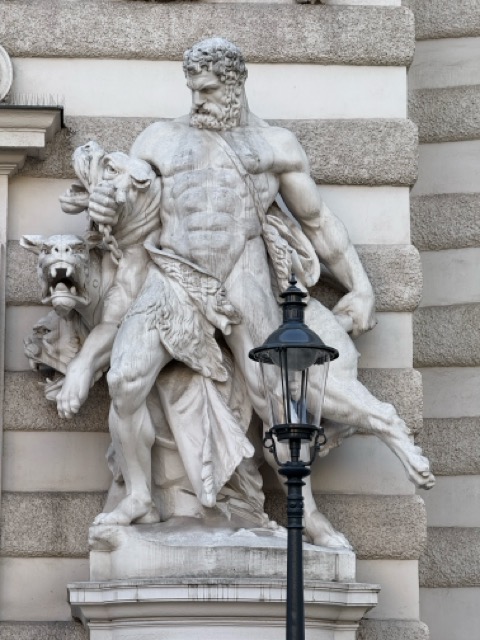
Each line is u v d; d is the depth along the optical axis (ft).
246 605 48.67
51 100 54.49
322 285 53.98
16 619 51.80
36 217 53.93
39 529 52.03
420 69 62.03
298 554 43.32
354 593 49.78
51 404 52.70
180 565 49.03
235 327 50.85
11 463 52.54
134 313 50.26
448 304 59.88
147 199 51.24
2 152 53.47
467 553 57.88
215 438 50.24
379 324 53.83
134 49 54.70
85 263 50.47
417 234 60.34
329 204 54.39
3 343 52.85
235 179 51.26
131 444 50.01
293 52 54.95
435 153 61.21
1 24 54.65
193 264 50.67
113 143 54.24
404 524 52.60
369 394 51.11
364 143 54.54
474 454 58.59
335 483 52.95
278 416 44.96
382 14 55.36
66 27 54.70
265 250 51.80
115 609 49.08
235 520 50.65
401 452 50.47
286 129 52.65
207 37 54.90
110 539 49.67
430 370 59.67
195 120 51.75
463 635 57.67
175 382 50.85
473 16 61.82
